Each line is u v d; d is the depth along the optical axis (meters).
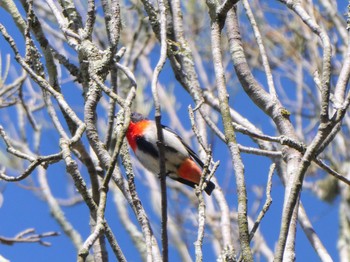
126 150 7.30
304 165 5.95
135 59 12.89
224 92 6.95
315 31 7.05
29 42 8.28
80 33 8.19
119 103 6.66
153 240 6.68
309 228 7.47
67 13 8.71
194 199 13.67
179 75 9.20
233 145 6.42
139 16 13.32
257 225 6.16
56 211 11.20
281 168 8.34
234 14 8.56
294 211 6.54
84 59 8.05
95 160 8.24
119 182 7.25
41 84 7.28
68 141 6.83
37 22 8.68
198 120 8.88
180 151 10.30
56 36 12.64
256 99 7.95
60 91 8.38
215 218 12.30
